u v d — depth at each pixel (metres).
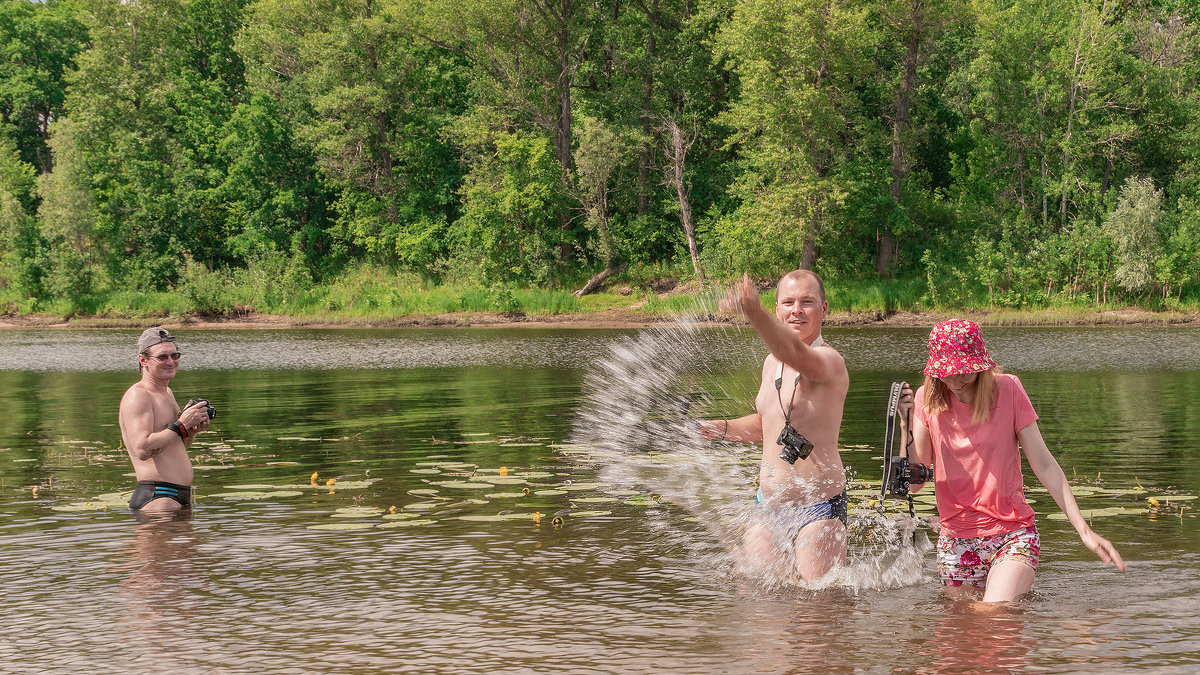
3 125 61.19
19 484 7.48
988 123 43.97
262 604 4.29
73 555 5.21
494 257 47.31
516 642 3.73
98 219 49.84
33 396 15.48
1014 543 4.31
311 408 13.15
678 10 49.50
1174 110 42.34
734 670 3.38
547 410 12.66
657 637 3.77
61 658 3.59
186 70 56.34
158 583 4.65
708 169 49.53
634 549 5.27
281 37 53.88
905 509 6.23
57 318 46.06
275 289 45.88
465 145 49.78
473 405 13.41
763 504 4.71
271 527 5.88
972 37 46.16
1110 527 5.61
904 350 25.02
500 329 39.06
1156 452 8.60
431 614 4.12
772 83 40.72
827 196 40.94
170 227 51.16
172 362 6.63
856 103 42.22
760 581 4.60
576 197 47.00
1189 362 20.77
